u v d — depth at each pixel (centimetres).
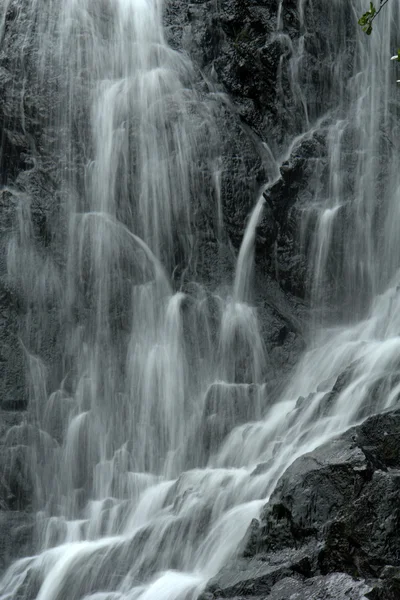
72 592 1369
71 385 1827
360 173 2006
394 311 1822
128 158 2014
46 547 1612
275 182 1977
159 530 1376
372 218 1973
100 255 1936
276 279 1981
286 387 1809
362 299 1948
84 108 2045
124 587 1329
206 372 1873
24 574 1457
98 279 1923
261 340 1897
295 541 1109
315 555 1065
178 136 2036
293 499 1115
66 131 2028
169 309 1925
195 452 1752
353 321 1938
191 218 1997
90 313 1895
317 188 1989
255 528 1157
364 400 1353
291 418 1495
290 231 1970
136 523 1563
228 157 2033
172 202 1998
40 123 2022
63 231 1952
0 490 1684
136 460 1789
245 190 2014
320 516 1091
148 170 2011
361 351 1742
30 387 1795
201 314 1925
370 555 1030
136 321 1911
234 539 1276
